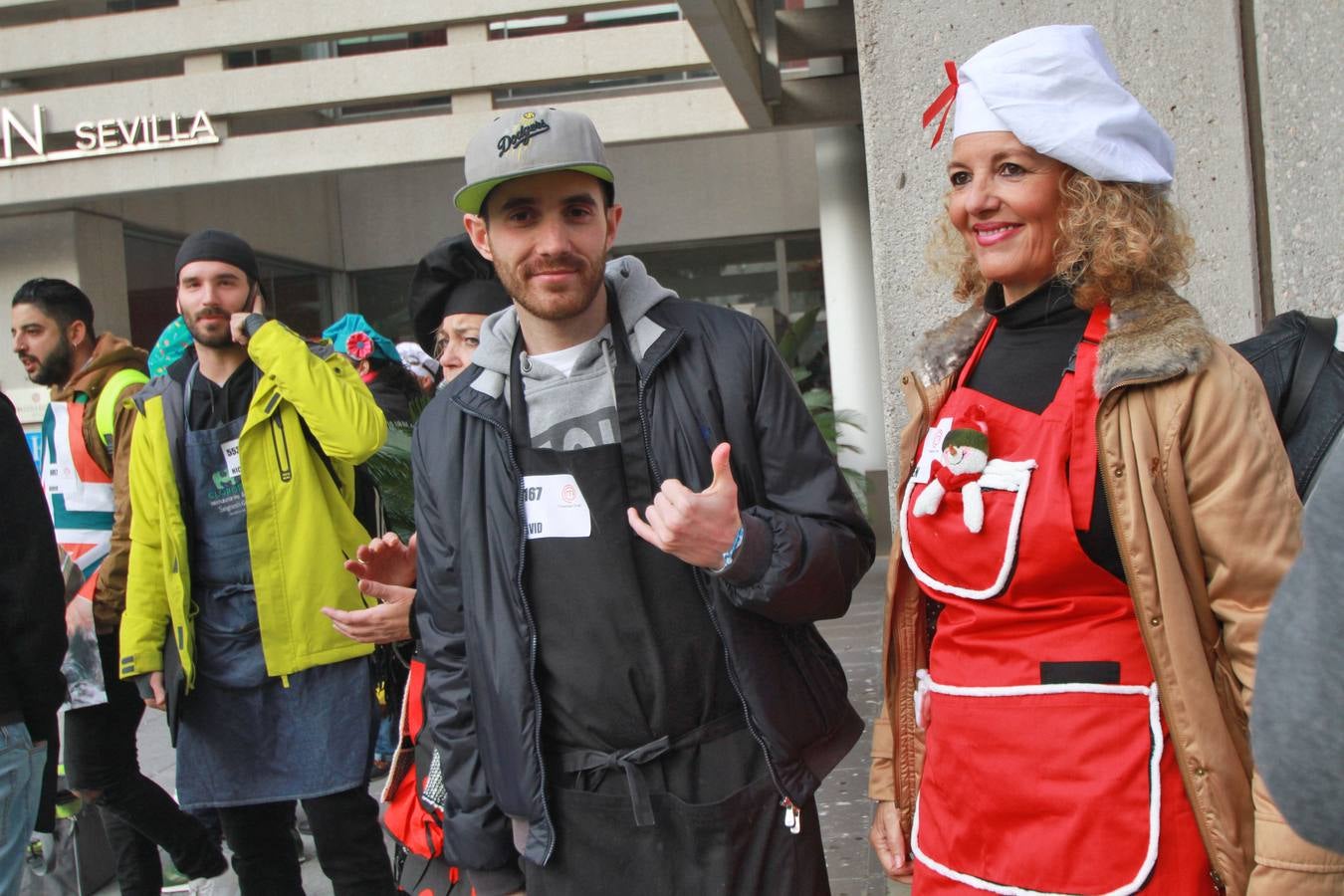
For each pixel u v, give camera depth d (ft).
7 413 8.43
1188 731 4.94
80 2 35.17
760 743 6.45
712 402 6.60
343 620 8.15
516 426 6.75
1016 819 5.25
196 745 10.45
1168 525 5.02
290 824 10.91
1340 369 5.76
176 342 15.01
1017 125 5.36
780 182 42.24
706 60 33.45
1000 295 5.90
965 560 5.51
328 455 10.26
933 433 5.83
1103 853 4.99
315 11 33.63
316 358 10.46
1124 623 5.16
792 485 6.64
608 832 6.47
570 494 6.56
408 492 16.57
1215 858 4.91
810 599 6.21
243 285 10.71
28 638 8.17
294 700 10.27
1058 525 5.19
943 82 10.37
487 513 6.73
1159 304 5.15
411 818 8.14
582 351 6.81
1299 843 4.38
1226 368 4.97
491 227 6.70
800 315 42.50
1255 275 9.66
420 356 15.88
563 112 6.53
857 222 36.17
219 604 10.43
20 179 33.71
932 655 5.88
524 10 33.50
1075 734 5.10
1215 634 5.08
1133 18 10.09
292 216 42.09
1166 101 10.07
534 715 6.50
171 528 10.21
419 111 41.86
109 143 33.63
